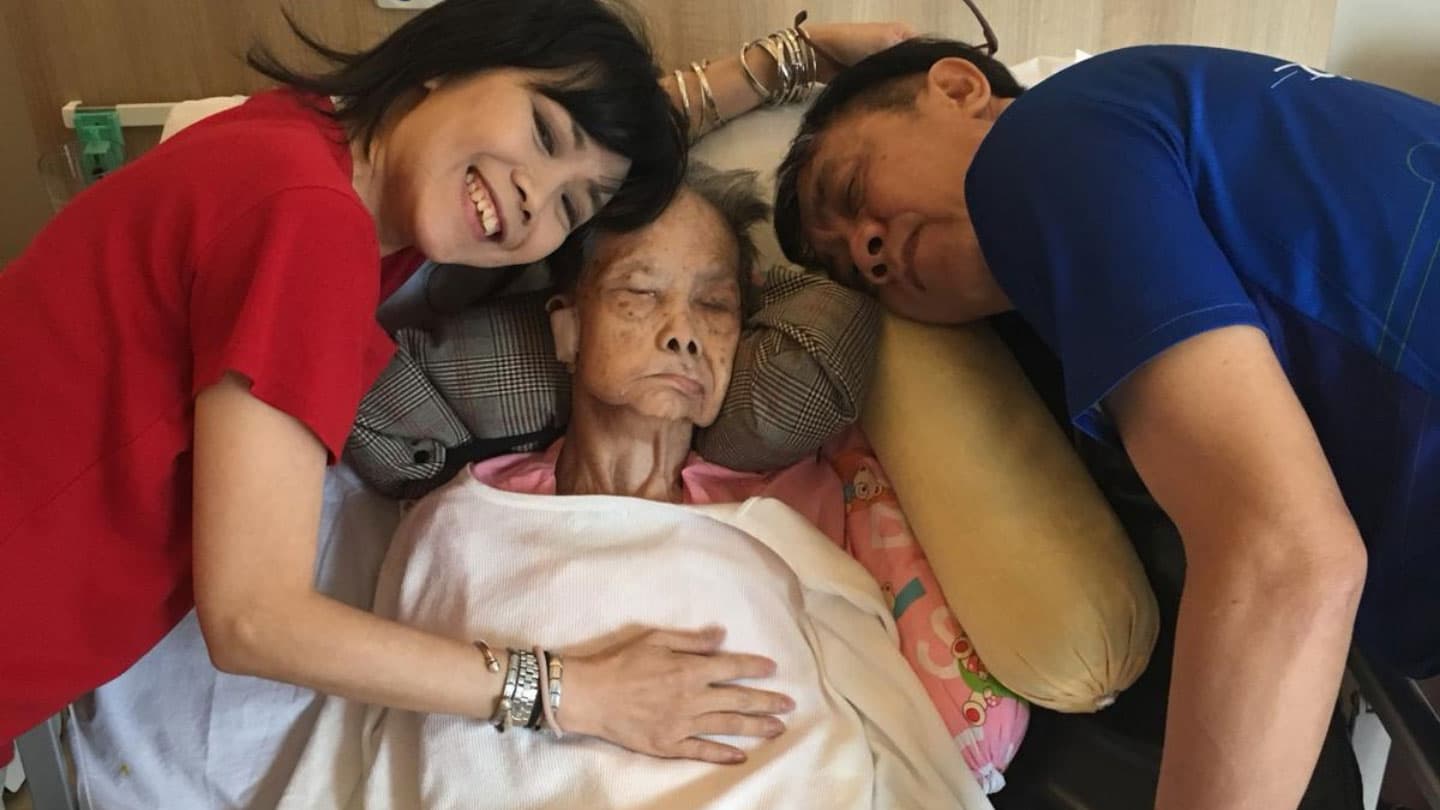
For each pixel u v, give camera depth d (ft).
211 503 2.65
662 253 3.60
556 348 3.75
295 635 2.70
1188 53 2.80
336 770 3.33
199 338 2.74
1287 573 2.04
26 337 2.87
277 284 2.67
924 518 3.52
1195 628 2.13
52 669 2.95
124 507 2.89
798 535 3.57
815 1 4.90
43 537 2.85
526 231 3.31
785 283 3.86
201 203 2.80
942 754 3.28
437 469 3.76
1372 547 2.67
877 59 3.84
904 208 3.45
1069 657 3.15
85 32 4.67
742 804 3.05
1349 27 5.76
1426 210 2.40
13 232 5.29
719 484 3.83
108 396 2.85
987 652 3.30
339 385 2.73
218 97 4.69
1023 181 2.57
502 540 3.40
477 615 3.25
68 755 3.50
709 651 3.27
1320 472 2.10
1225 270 2.32
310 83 3.33
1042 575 3.22
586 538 3.44
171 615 3.18
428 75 3.25
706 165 4.17
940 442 3.52
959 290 3.48
